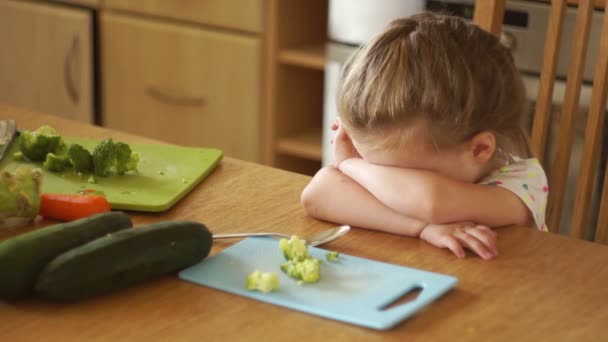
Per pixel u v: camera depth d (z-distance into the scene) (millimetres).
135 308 831
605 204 1297
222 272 897
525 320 828
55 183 1120
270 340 784
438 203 1005
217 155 1222
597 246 991
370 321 800
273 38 2379
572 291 887
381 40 1043
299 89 2525
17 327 797
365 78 1028
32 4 2709
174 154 1229
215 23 2434
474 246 965
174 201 1087
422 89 999
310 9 2465
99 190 1101
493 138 1046
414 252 974
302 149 2459
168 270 881
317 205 1057
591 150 1324
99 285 830
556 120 1961
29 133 1206
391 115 1011
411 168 1050
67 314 818
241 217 1062
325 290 863
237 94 2471
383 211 1028
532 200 1081
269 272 899
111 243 841
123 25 2572
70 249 847
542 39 1957
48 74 2754
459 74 1005
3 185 988
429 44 1017
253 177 1183
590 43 1880
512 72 1071
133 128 2684
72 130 1327
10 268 813
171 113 2598
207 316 820
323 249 974
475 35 1049
